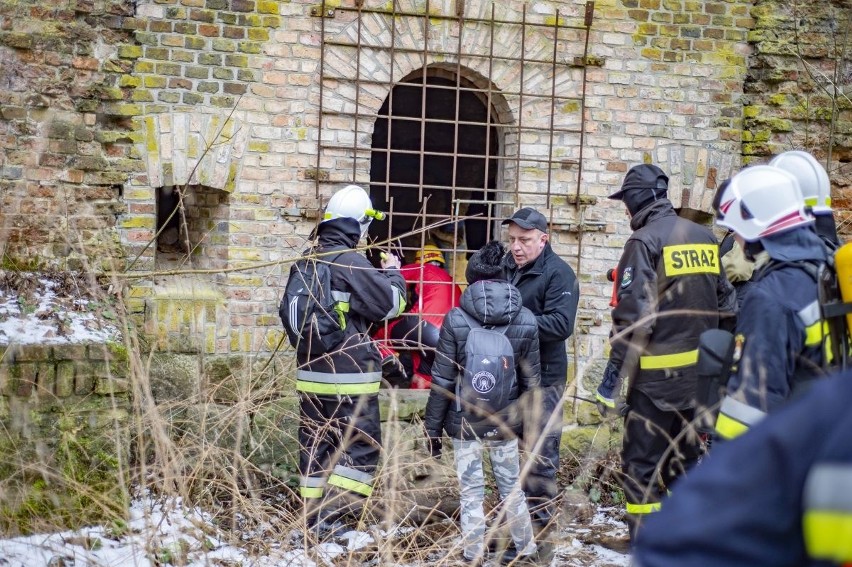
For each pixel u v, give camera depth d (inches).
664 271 191.6
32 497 190.1
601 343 274.2
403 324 265.0
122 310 193.3
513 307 200.8
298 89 253.9
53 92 234.7
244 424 208.8
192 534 177.8
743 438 60.5
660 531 59.9
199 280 256.4
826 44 281.9
